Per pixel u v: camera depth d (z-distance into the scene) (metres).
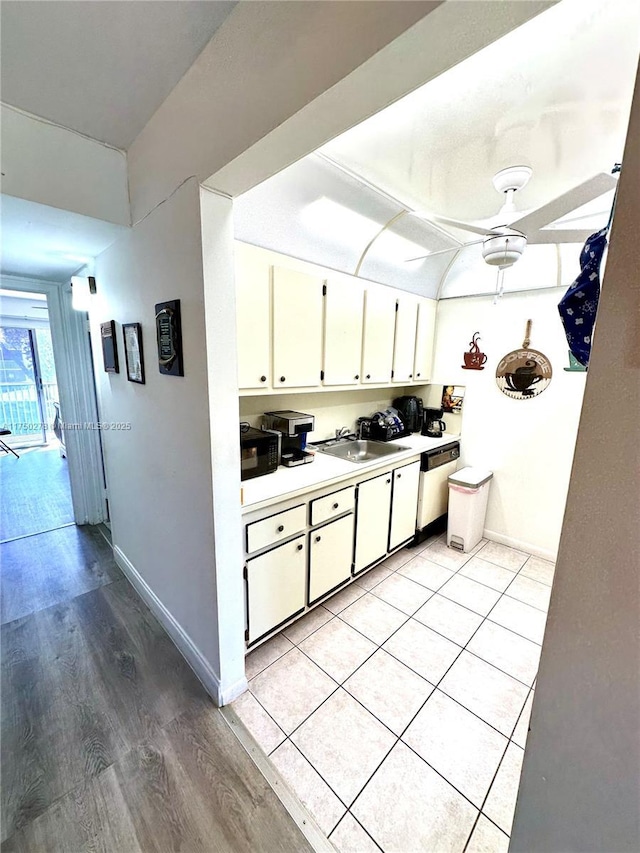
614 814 0.63
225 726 1.50
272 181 1.70
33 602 2.26
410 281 2.82
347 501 2.20
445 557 2.85
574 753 0.66
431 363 3.29
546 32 1.00
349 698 1.64
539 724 0.70
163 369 1.59
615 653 0.58
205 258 1.25
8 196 1.34
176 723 1.51
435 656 1.88
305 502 1.93
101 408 2.49
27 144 1.35
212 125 1.08
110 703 1.60
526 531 2.94
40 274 2.71
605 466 0.55
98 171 1.54
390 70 0.70
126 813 1.21
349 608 2.24
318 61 0.77
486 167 1.70
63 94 1.25
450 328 3.17
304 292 2.08
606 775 0.63
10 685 1.68
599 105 1.28
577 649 0.63
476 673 1.78
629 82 1.17
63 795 1.26
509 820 1.21
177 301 1.42
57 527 3.25
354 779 1.32
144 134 1.45
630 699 0.58
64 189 1.46
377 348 2.66
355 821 1.20
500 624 2.12
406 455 2.63
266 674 1.76
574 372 2.48
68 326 3.02
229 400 1.40
